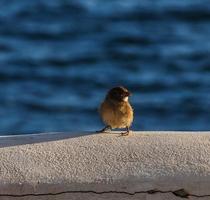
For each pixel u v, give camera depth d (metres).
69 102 19.88
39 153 5.58
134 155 5.54
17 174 5.38
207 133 5.93
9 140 5.82
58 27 29.09
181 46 25.86
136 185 5.34
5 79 22.20
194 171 5.37
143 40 26.83
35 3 32.44
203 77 22.16
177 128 18.17
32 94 20.70
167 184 5.33
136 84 21.59
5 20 30.22
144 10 31.25
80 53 25.09
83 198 5.34
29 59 24.23
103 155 5.55
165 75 22.45
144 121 18.39
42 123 18.48
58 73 22.77
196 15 30.31
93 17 30.66
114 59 24.42
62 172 5.40
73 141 5.76
